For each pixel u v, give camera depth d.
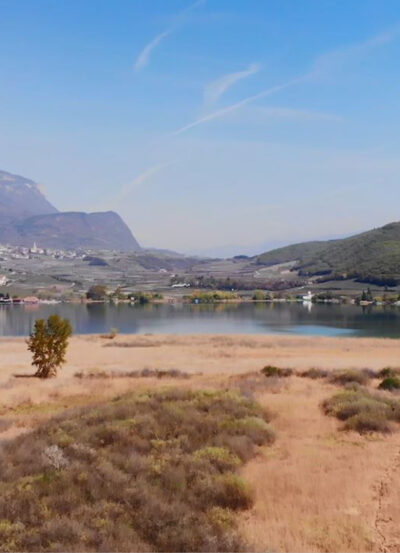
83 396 31.08
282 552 10.55
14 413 26.67
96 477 13.98
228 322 153.88
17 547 10.16
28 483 13.84
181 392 26.97
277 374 38.34
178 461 15.87
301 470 15.77
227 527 11.61
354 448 18.25
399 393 29.34
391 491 13.87
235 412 22.50
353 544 10.88
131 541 10.54
